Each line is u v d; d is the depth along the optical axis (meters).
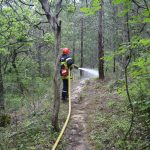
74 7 10.68
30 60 17.86
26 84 16.56
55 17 8.84
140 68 6.48
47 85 18.94
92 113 10.77
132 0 5.03
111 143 7.98
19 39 14.49
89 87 16.14
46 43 16.58
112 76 21.80
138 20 5.38
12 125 10.77
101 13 19.25
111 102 11.41
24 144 8.21
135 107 8.07
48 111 11.44
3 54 15.62
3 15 13.80
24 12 14.28
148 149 7.26
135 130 8.37
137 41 5.88
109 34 31.59
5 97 16.34
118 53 6.04
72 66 12.35
